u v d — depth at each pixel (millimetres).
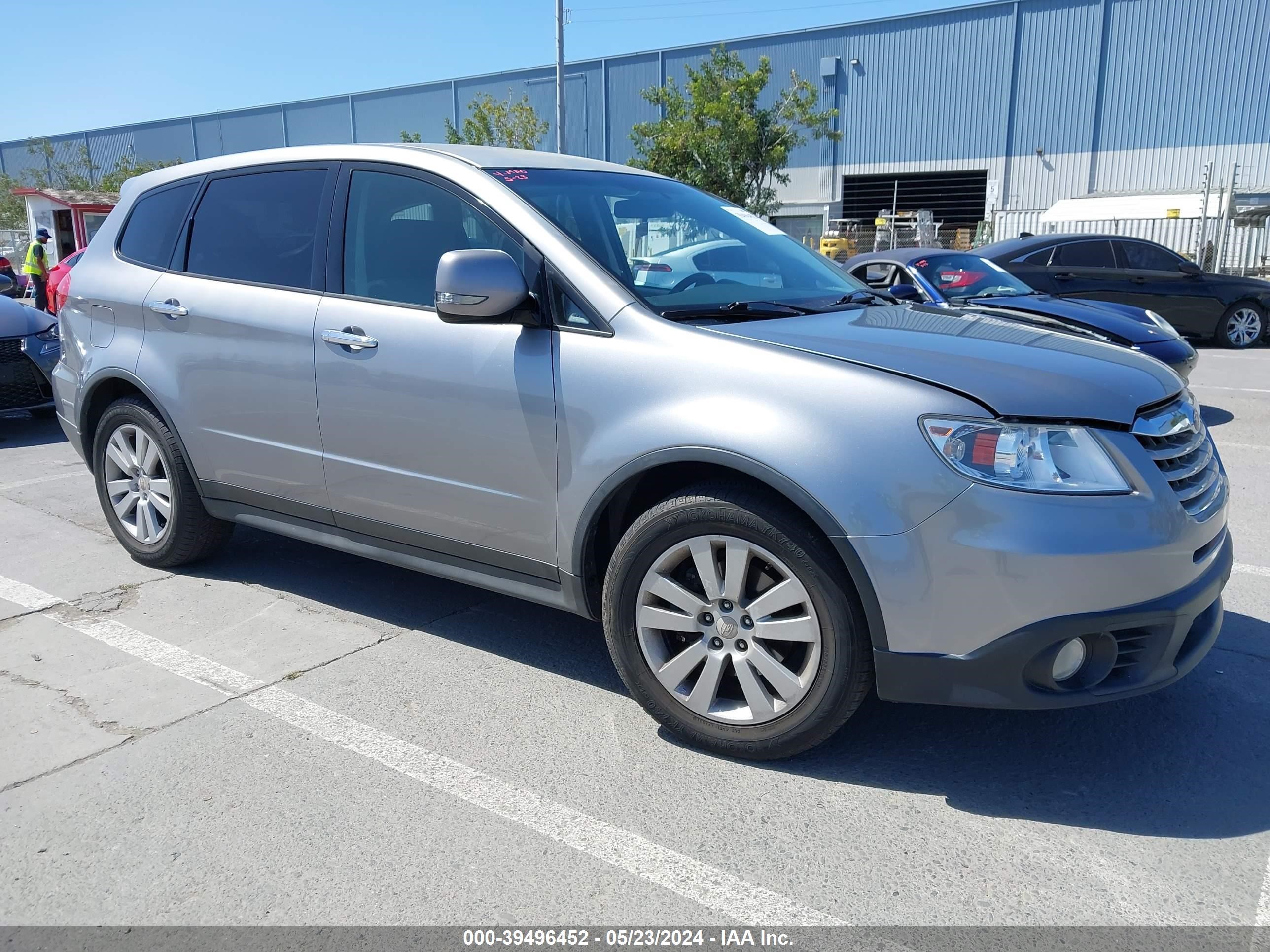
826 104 33594
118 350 4344
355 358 3465
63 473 6582
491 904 2297
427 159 3508
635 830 2576
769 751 2838
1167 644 2586
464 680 3455
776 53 33844
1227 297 13086
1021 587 2432
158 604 4160
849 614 2625
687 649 2914
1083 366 2738
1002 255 13086
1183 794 2740
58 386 4793
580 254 3088
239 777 2826
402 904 2297
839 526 2535
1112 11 28969
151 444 4348
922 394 2533
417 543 3516
